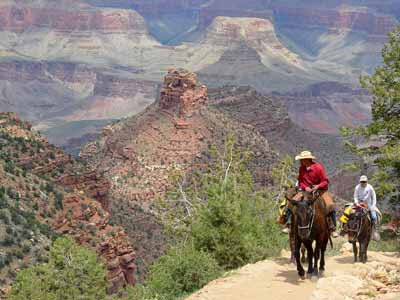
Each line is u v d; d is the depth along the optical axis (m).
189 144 148.88
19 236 62.00
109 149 165.75
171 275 30.31
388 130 50.16
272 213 38.78
